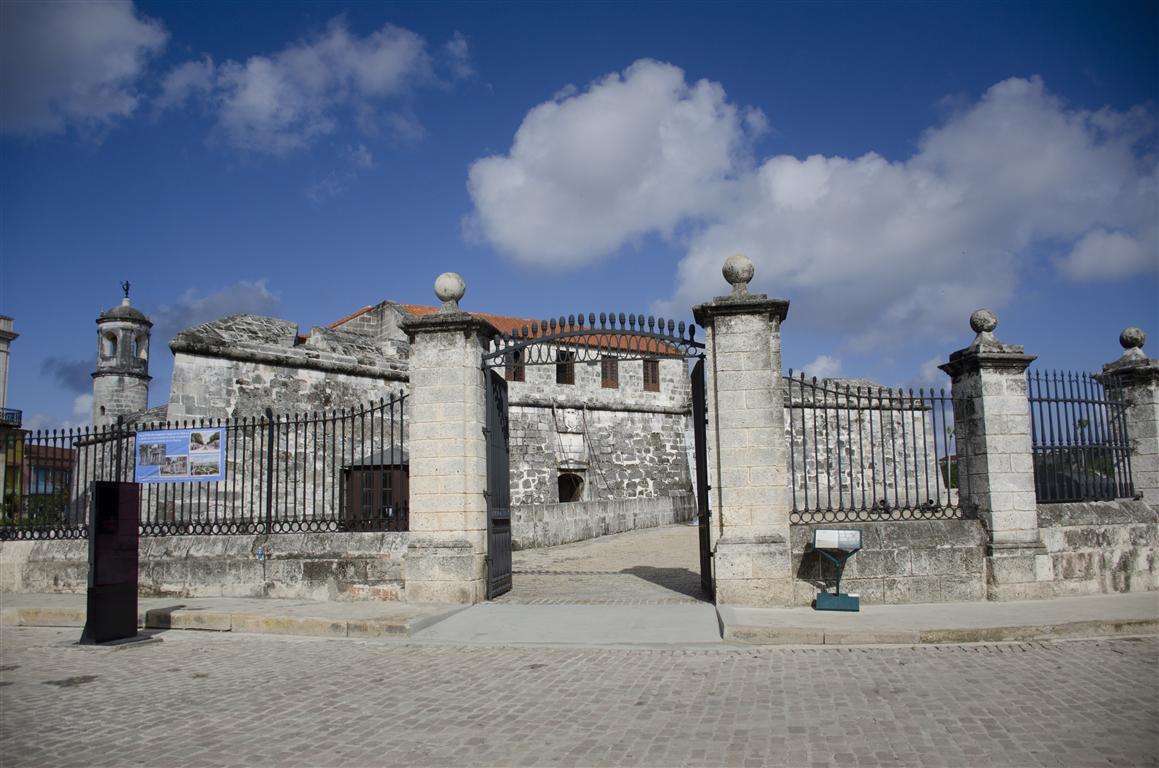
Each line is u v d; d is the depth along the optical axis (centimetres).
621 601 1177
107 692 766
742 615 999
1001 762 525
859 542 1033
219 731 636
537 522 2258
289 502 1891
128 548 1045
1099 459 1262
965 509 1155
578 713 661
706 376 1131
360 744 596
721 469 1099
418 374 1191
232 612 1079
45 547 1398
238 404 1862
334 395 2055
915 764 524
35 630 1121
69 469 1457
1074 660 810
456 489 1163
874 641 895
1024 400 1137
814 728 602
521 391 2923
